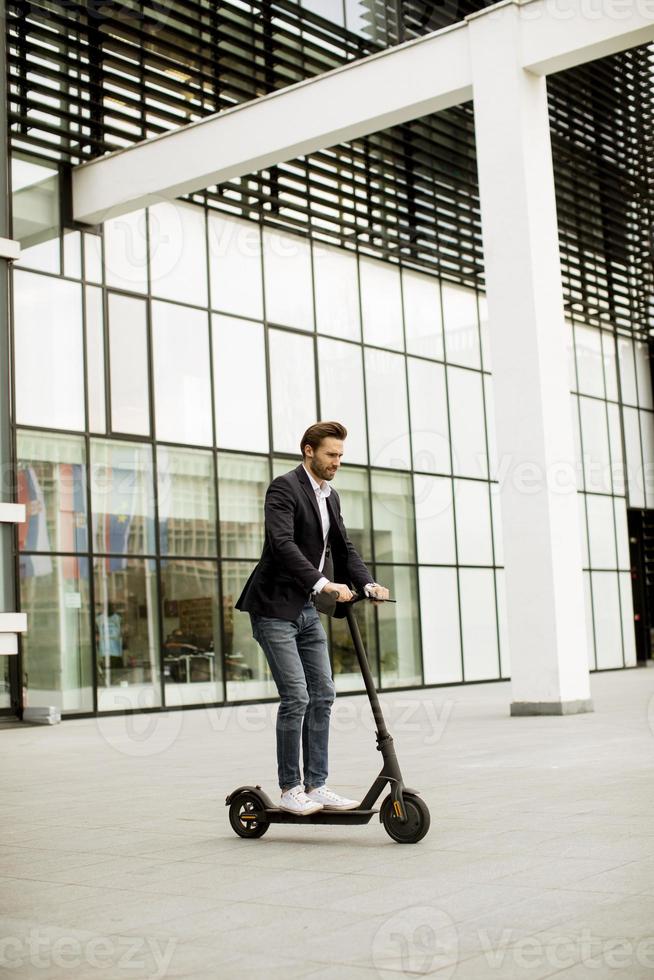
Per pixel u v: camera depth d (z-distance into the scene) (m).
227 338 16.31
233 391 16.30
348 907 3.17
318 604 4.37
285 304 17.22
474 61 11.86
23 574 13.49
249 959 2.68
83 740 10.76
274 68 14.90
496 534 20.61
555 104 17.36
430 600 18.98
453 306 20.33
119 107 14.65
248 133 13.34
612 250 21.22
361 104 12.59
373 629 17.92
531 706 11.23
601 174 19.09
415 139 16.48
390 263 19.14
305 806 4.41
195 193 15.95
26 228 14.01
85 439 14.33
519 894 3.22
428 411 19.48
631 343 24.91
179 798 5.96
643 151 19.22
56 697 13.70
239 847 4.33
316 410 17.47
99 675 14.18
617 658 23.38
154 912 3.23
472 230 18.91
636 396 24.84
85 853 4.32
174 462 15.38
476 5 15.50
